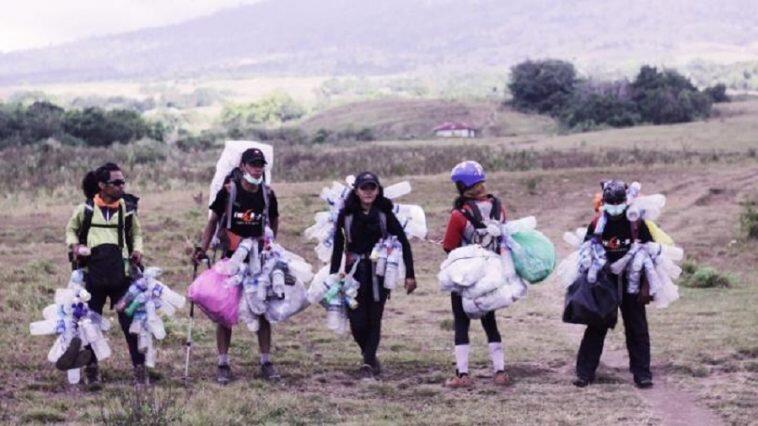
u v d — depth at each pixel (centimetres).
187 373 1154
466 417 1000
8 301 1636
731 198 3753
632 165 5444
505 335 1469
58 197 3559
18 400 1045
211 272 1157
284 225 2780
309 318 1608
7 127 11206
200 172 4547
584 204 3484
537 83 19275
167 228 2695
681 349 1312
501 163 5306
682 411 1026
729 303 1717
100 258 1121
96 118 11781
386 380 1183
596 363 1153
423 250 2467
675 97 15512
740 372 1186
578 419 992
